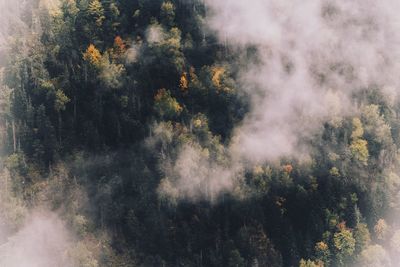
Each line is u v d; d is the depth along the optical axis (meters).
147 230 152.25
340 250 157.38
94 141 159.25
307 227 159.75
